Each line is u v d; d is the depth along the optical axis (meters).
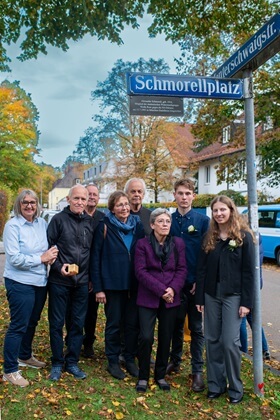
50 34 7.65
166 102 4.02
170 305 4.15
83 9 7.22
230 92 4.09
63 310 4.25
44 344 5.22
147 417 3.60
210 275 4.10
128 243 4.45
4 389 3.77
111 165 34.66
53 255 4.06
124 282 4.37
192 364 4.46
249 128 4.10
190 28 8.32
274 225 14.51
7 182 30.98
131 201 4.95
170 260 4.20
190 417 3.69
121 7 7.42
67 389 3.94
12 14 7.40
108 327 4.47
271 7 8.40
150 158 31.70
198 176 37.50
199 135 20.03
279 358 5.70
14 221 4.03
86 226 4.35
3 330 5.57
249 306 3.96
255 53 3.70
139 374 4.16
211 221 4.15
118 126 34.72
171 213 4.71
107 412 3.58
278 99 16.47
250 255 3.99
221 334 4.11
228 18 8.34
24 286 3.96
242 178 21.22
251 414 3.81
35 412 3.46
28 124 31.38
